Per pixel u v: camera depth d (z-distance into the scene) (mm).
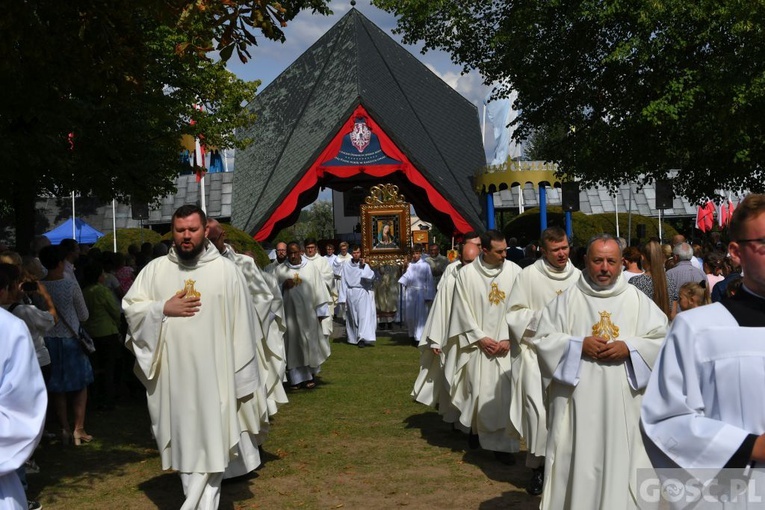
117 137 16234
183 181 41750
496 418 8070
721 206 31266
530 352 7145
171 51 17250
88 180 16438
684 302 7863
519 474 7770
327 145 25000
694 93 16906
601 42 19594
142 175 17156
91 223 40188
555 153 21484
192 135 20578
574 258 13102
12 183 15578
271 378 8805
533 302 7273
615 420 5109
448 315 9258
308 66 32156
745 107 16297
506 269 8445
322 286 12867
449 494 7156
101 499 7156
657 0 16719
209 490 6137
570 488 5215
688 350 3062
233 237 21672
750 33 15711
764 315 3039
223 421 6070
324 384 13133
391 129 25047
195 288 6117
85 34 9242
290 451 8711
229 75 20344
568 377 5176
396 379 13547
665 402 3064
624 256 9062
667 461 3053
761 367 2963
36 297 8586
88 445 9102
